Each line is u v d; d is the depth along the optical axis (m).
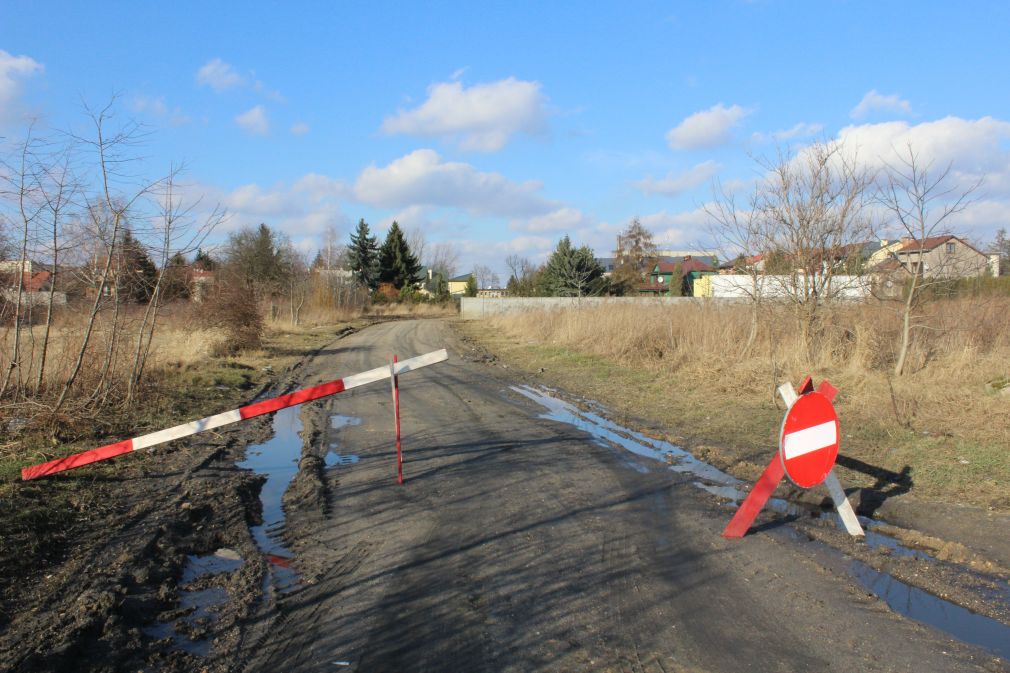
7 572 4.45
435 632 3.76
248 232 44.91
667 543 5.25
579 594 4.28
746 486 6.95
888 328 12.12
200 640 3.73
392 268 74.88
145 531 5.37
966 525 5.66
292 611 4.07
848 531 5.47
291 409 11.85
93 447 7.94
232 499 6.36
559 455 8.19
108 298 10.58
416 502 6.29
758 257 14.25
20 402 8.70
